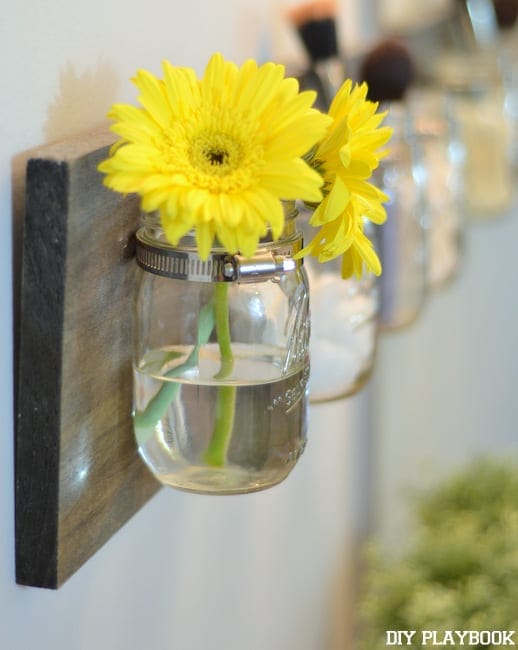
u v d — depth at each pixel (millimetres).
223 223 372
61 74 443
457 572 937
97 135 446
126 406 483
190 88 398
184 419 454
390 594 934
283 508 870
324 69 689
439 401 1401
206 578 707
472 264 1400
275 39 731
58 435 424
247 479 468
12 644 453
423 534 1007
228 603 756
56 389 419
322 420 975
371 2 987
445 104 970
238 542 767
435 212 930
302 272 478
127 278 463
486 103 1103
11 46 402
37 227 402
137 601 597
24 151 418
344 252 471
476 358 1438
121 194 444
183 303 441
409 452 1329
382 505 1259
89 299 429
